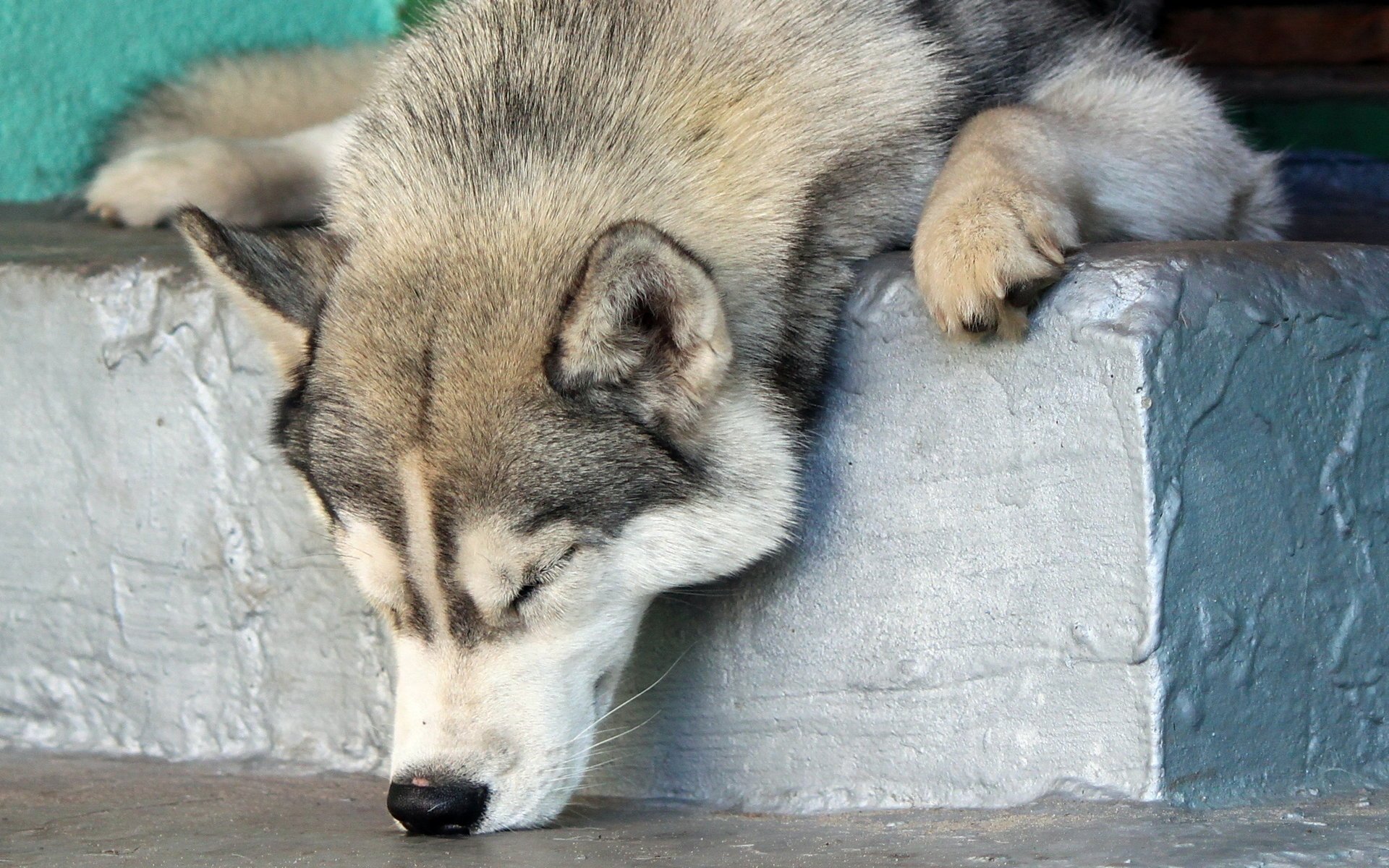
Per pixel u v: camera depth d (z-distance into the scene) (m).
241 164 13.02
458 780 8.02
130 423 11.17
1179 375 7.79
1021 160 9.12
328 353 8.55
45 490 11.53
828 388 9.00
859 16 9.66
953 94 10.00
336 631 10.77
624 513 8.17
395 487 8.11
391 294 8.52
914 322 8.61
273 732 11.12
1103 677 7.96
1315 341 8.24
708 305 7.90
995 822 7.78
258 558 10.97
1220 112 11.58
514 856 7.41
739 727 9.36
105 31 15.95
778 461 8.66
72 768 10.95
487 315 8.20
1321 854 6.59
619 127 8.77
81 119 15.98
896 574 8.75
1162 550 7.75
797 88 9.18
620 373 8.05
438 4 10.41
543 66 9.06
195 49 16.36
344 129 12.12
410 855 7.53
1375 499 8.55
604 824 8.58
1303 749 8.30
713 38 9.14
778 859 7.06
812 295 8.95
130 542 11.35
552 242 8.42
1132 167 10.14
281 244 9.24
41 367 11.34
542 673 8.27
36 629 11.74
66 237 12.60
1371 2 20.06
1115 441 7.82
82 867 7.46
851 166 9.28
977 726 8.48
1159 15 15.78
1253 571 8.11
